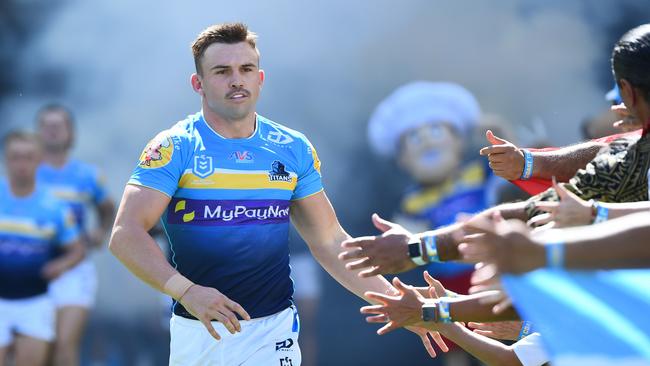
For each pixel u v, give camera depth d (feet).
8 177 99.14
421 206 104.99
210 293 46.70
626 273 33.45
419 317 43.96
